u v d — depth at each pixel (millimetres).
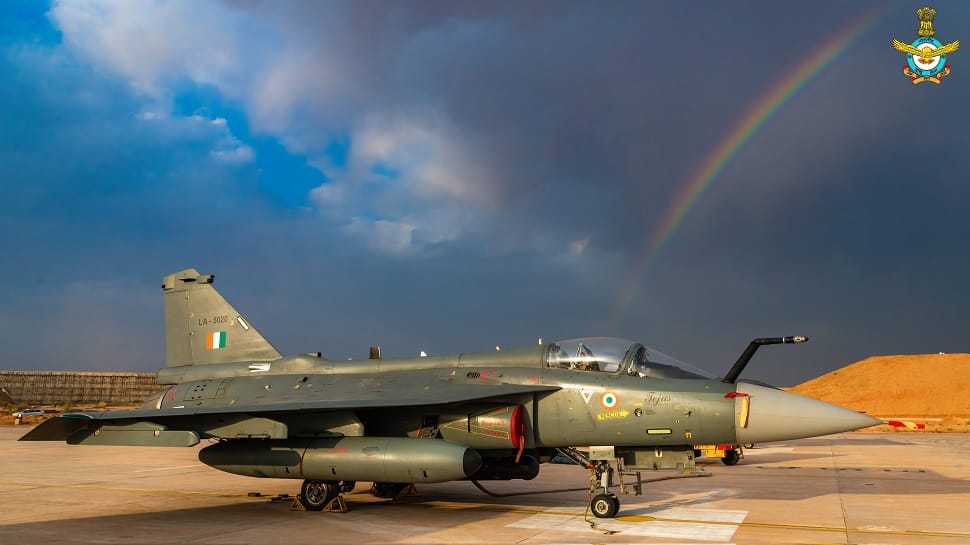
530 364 12234
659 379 11391
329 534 9859
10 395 74062
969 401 56438
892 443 30328
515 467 12602
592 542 9180
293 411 11352
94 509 12398
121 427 11641
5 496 14211
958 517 10914
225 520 11102
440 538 9500
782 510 11703
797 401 10688
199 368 15117
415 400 11133
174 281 16281
